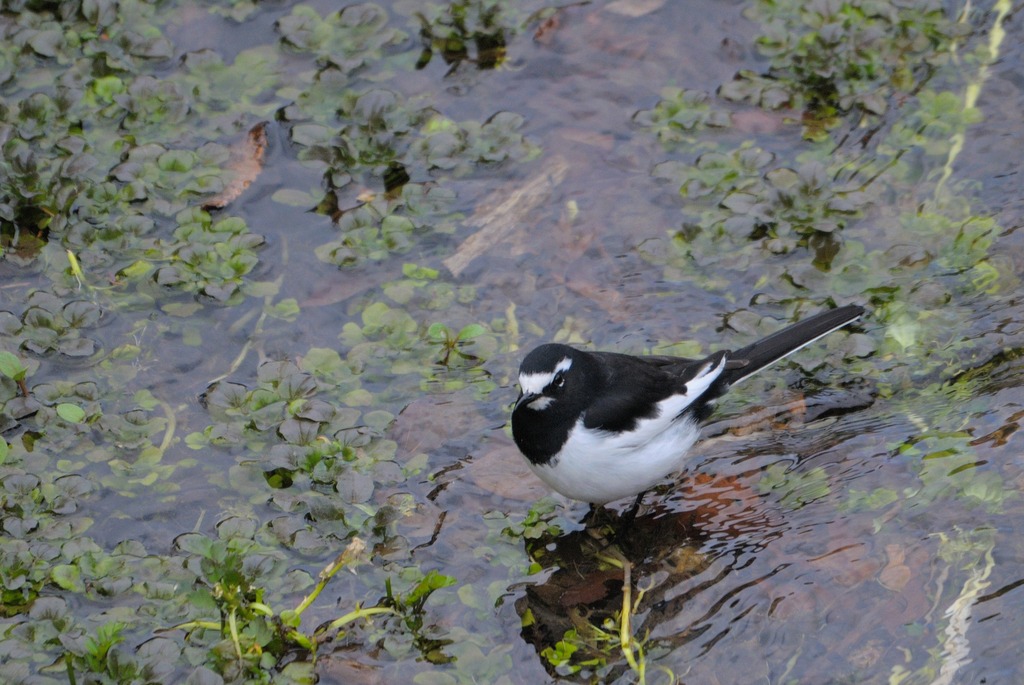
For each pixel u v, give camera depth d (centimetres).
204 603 913
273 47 1504
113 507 1020
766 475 1066
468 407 1126
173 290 1229
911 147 1395
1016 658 889
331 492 1038
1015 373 1145
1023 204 1321
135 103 1397
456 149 1380
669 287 1255
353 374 1154
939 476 1035
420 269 1260
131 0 1527
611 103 1458
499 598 955
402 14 1544
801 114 1443
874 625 920
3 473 1033
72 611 924
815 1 1538
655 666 900
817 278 1244
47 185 1295
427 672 888
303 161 1366
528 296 1247
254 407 1104
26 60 1447
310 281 1254
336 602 941
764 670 894
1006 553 965
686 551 996
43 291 1192
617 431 942
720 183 1354
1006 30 1513
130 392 1132
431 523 1016
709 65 1502
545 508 1034
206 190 1312
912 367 1154
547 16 1548
